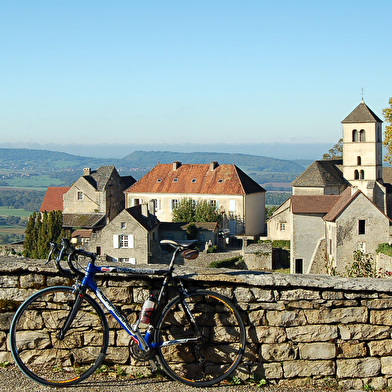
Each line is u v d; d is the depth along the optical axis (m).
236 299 5.85
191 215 64.94
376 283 5.85
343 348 5.81
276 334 5.82
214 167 72.25
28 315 5.80
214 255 49.38
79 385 5.48
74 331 5.79
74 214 69.19
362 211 37.22
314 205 43.50
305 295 5.84
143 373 5.76
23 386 5.37
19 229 139.75
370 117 65.88
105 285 5.93
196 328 5.71
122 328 5.84
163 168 75.00
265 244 48.25
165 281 5.73
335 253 37.72
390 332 5.81
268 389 5.65
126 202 73.31
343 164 68.00
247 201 67.94
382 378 5.77
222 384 5.68
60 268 5.62
